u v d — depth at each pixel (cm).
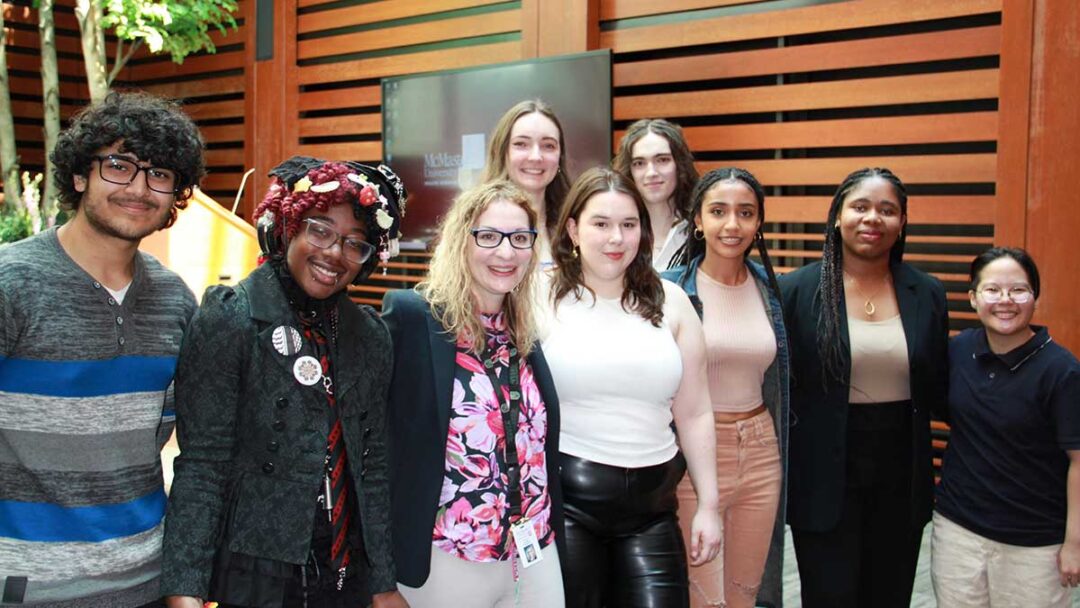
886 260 292
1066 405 254
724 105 545
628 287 240
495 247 208
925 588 384
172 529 172
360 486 185
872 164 500
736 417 281
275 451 176
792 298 297
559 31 593
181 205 186
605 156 524
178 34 768
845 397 282
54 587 169
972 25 471
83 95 966
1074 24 432
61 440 169
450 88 609
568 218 241
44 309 167
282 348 177
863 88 499
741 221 276
